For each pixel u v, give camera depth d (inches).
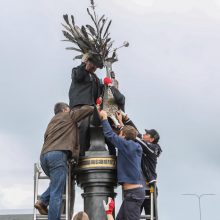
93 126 494.9
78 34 502.3
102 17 506.0
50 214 453.1
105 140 504.1
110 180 489.1
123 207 468.8
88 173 489.7
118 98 505.0
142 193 468.1
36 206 473.7
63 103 491.2
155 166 520.7
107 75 511.8
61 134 467.8
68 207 474.6
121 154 471.2
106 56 511.8
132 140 477.1
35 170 486.9
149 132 551.8
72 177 509.0
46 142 469.7
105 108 502.3
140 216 514.6
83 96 498.9
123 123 512.1
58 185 458.0
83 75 499.8
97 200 486.6
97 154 489.7
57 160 460.4
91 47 502.0
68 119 474.0
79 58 508.4
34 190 483.8
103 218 483.8
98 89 507.8
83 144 497.7
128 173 465.7
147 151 512.7
